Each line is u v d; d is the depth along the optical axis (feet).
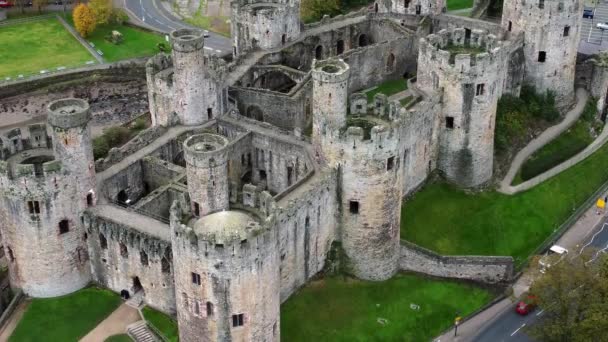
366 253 446.60
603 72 610.65
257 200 389.80
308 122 554.46
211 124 510.58
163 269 408.05
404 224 486.38
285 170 484.74
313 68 431.84
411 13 634.84
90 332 412.98
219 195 385.09
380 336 424.87
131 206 437.99
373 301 443.73
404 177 487.61
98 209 428.15
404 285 458.09
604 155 587.27
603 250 493.77
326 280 447.42
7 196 406.62
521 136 565.12
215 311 366.02
